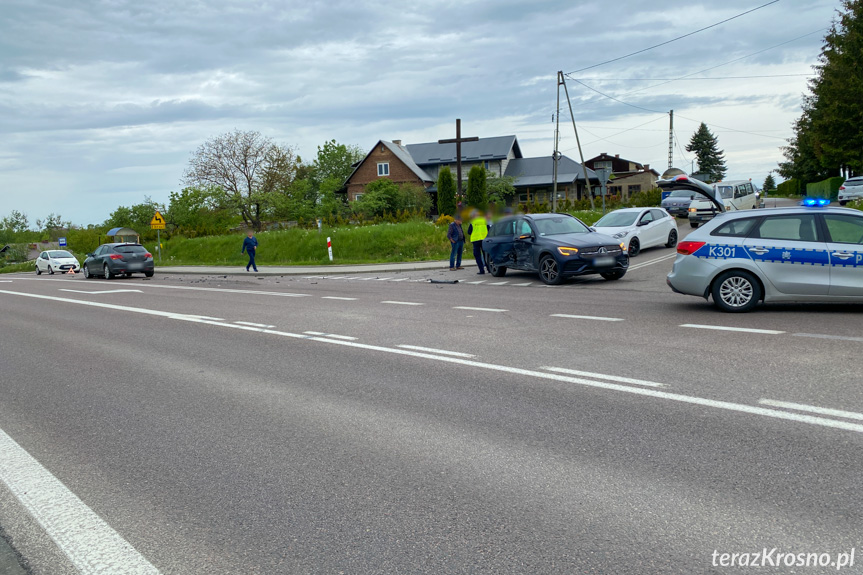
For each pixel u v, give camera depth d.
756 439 4.40
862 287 8.98
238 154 53.66
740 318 9.14
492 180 64.81
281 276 25.08
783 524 3.25
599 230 22.28
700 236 9.84
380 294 15.25
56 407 6.37
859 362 6.30
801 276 9.24
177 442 5.08
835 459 4.00
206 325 11.54
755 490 3.63
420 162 72.25
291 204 55.62
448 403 5.71
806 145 61.28
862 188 35.25
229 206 53.28
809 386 5.56
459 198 42.00
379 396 6.08
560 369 6.69
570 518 3.43
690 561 2.96
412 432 4.98
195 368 7.88
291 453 4.68
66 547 3.40
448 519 3.50
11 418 6.05
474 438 4.76
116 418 5.86
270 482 4.16
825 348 6.97
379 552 3.20
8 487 4.28
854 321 8.49
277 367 7.66
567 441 4.58
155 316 13.23
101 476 4.43
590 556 3.04
